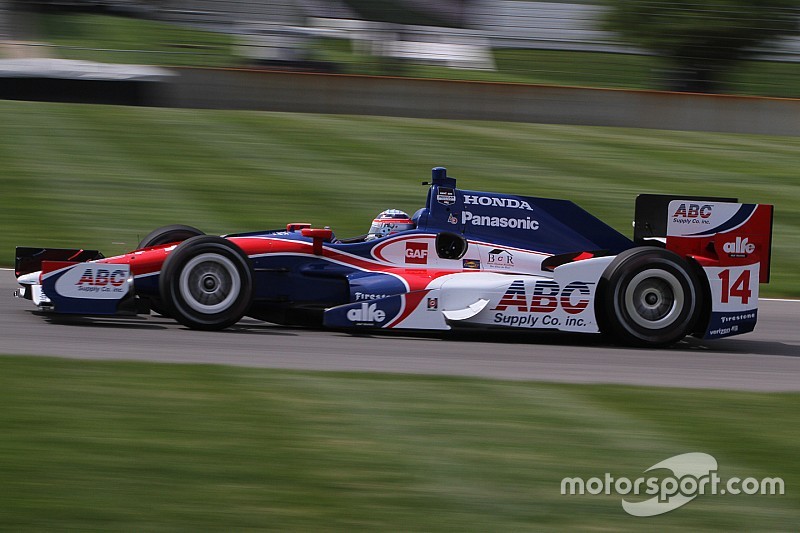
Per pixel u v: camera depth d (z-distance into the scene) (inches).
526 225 1100.5
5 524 519.5
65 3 3737.7
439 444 666.8
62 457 608.7
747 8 3405.5
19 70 2677.2
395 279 1037.8
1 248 1470.2
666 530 553.0
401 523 546.6
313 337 1011.3
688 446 684.1
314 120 2561.5
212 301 986.7
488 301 1008.9
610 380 872.3
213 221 1673.2
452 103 2731.3
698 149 2532.0
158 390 751.1
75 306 973.8
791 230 1876.2
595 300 1037.2
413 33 3695.9
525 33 3814.0
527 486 603.8
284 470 608.7
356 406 739.4
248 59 3378.4
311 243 1056.8
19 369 789.2
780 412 783.1
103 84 2596.0
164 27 3767.2
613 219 1849.2
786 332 1224.2
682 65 3447.3
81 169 1953.7
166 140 2234.3
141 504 551.5
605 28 3678.6
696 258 1057.5
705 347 1093.8
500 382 835.4
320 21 3727.9
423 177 2076.8
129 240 1545.3
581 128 2719.0
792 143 2704.2
